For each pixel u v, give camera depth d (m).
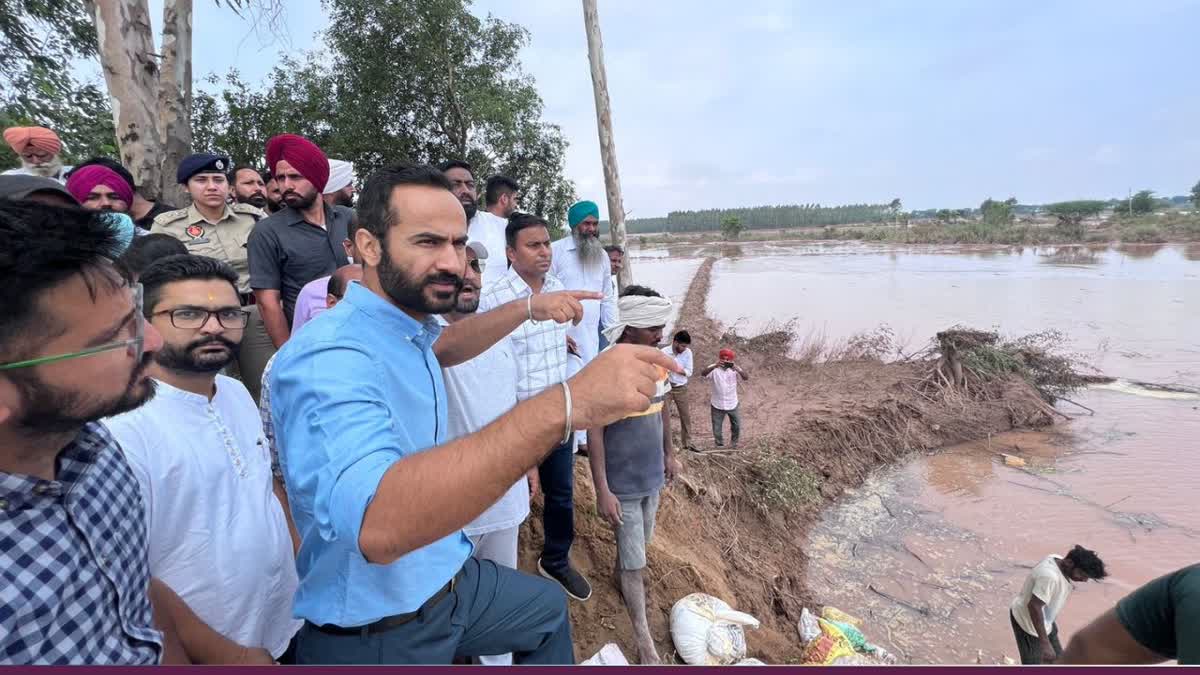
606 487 3.30
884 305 22.52
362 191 1.43
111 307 1.03
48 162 3.97
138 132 5.33
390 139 13.96
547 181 15.16
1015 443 10.37
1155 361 14.37
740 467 7.48
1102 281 27.41
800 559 6.79
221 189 3.77
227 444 1.83
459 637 1.75
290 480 1.50
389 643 1.59
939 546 7.19
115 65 5.18
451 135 14.48
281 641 1.96
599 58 7.93
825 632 4.82
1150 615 1.32
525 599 1.93
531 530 3.89
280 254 3.35
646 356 1.11
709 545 5.69
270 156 3.34
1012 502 8.25
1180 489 8.33
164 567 1.62
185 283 1.71
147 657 1.25
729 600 4.62
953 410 11.05
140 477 1.55
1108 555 6.88
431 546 1.68
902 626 5.75
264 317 3.31
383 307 1.46
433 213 1.36
